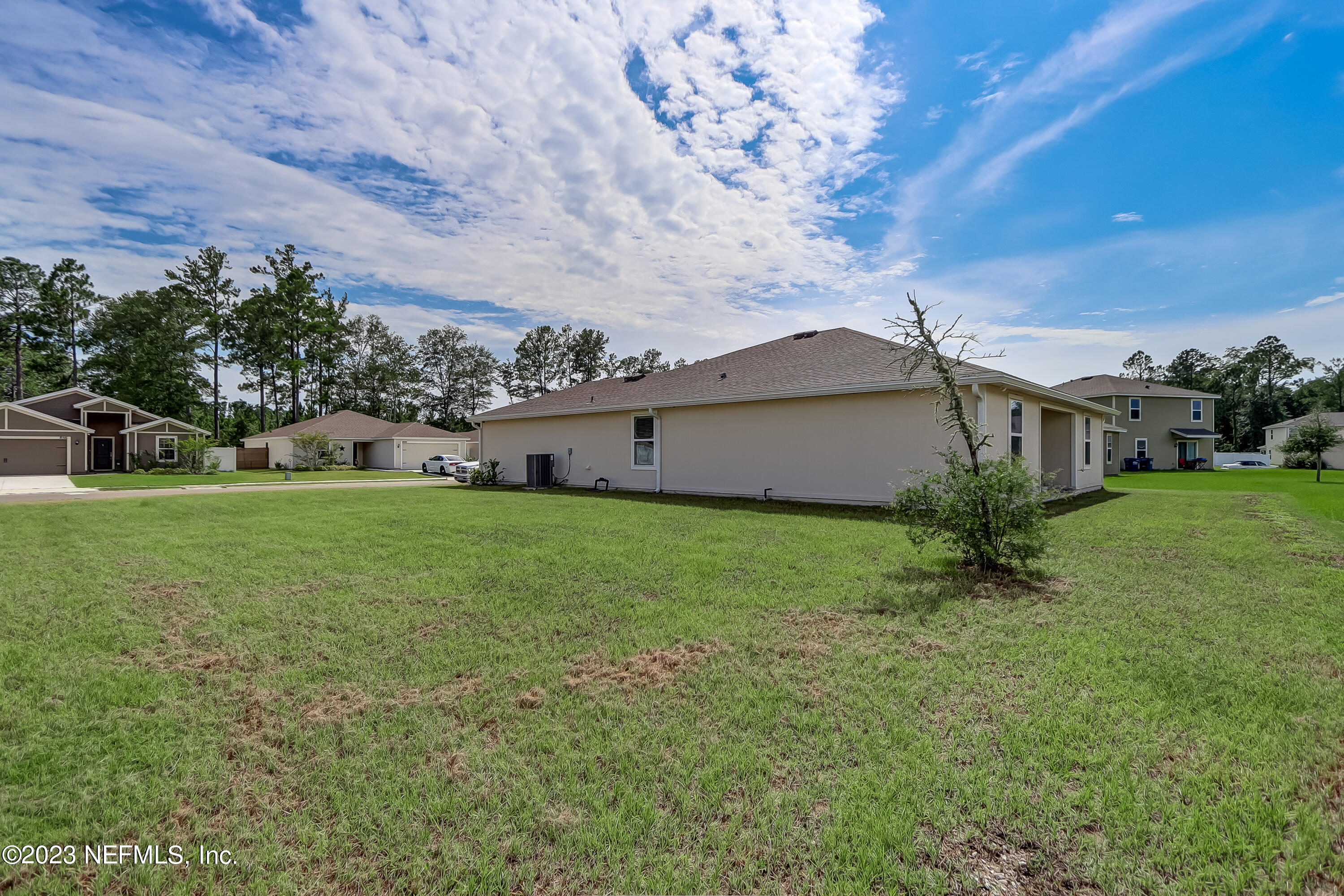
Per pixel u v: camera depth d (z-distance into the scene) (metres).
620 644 3.83
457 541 7.64
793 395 12.10
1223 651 3.57
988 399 10.47
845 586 5.23
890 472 11.05
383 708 2.94
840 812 2.06
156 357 39.62
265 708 2.94
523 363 60.62
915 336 6.45
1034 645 3.71
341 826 2.03
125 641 3.90
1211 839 1.90
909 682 3.17
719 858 1.86
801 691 3.09
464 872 1.81
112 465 31.22
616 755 2.47
